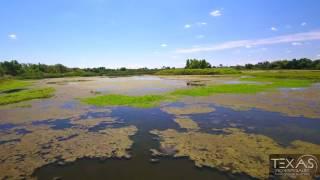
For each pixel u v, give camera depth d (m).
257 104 19.52
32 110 18.36
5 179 7.68
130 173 7.95
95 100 22.31
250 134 11.73
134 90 31.77
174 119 14.95
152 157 9.21
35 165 8.66
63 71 104.12
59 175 7.89
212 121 14.32
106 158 9.19
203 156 9.20
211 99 22.45
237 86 33.19
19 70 84.25
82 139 11.38
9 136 11.96
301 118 14.69
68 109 18.58
